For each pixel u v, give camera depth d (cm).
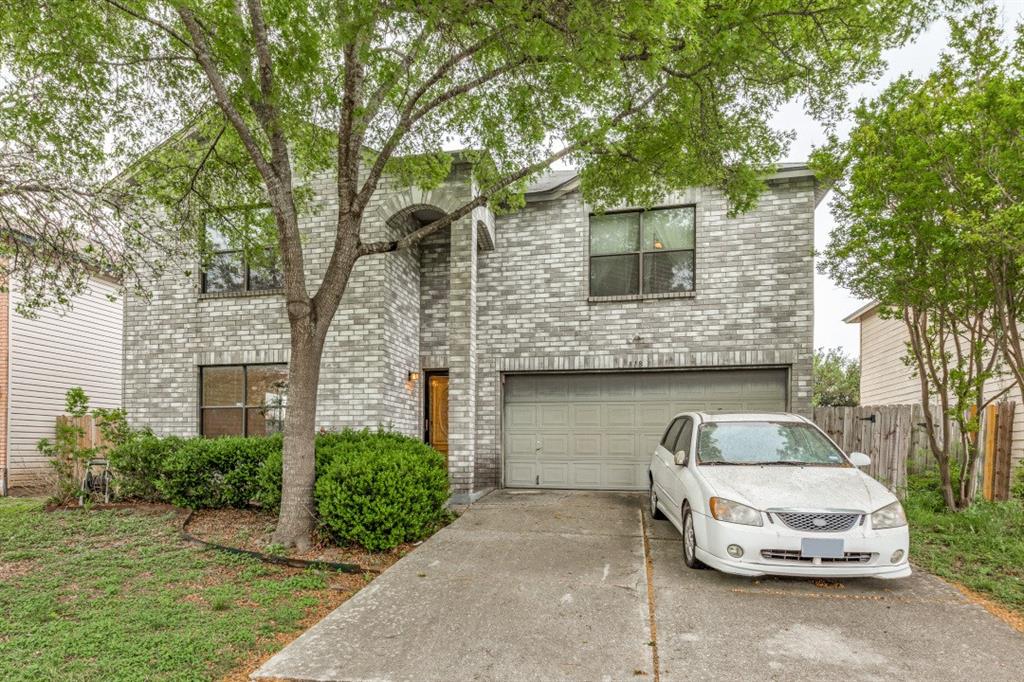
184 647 388
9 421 1255
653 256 1031
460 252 943
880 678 344
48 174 702
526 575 531
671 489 648
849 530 472
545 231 1064
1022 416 909
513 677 346
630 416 1032
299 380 647
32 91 669
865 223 703
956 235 629
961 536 640
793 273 962
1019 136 587
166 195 850
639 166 791
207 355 1052
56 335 1380
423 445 787
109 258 784
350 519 616
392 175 869
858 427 902
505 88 700
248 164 853
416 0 546
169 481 805
